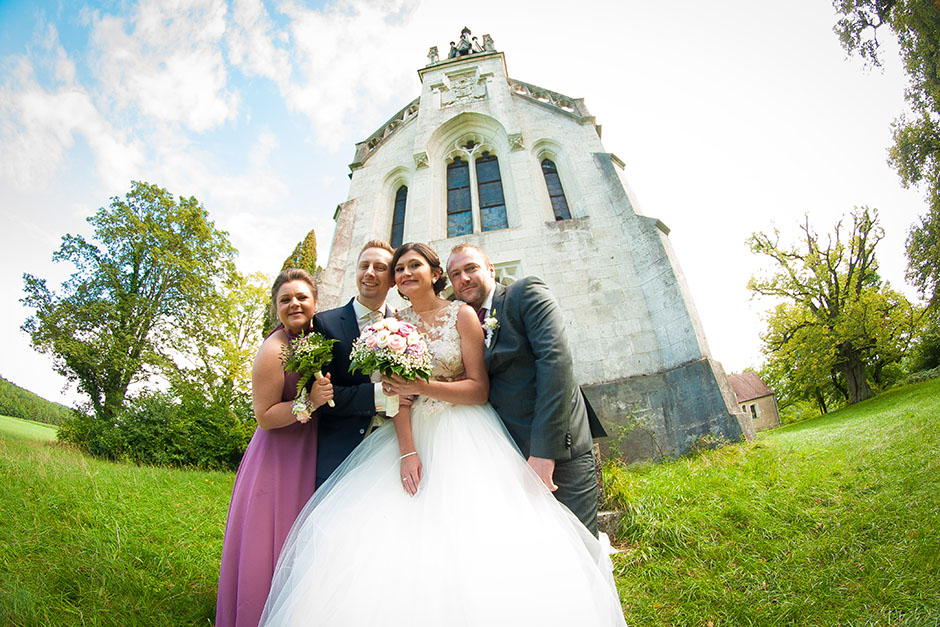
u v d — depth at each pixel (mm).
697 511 3803
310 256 18922
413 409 2424
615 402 8586
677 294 8922
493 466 2023
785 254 26859
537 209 11211
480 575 1595
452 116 13539
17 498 4223
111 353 19562
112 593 2715
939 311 8266
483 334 2521
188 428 13680
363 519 1927
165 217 24062
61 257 21500
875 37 5988
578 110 13234
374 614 1539
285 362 2434
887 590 2389
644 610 2686
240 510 2281
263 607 2012
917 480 3670
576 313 9578
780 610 2445
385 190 13539
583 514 2182
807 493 3975
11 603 2355
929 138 5922
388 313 3154
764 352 28344
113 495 5031
